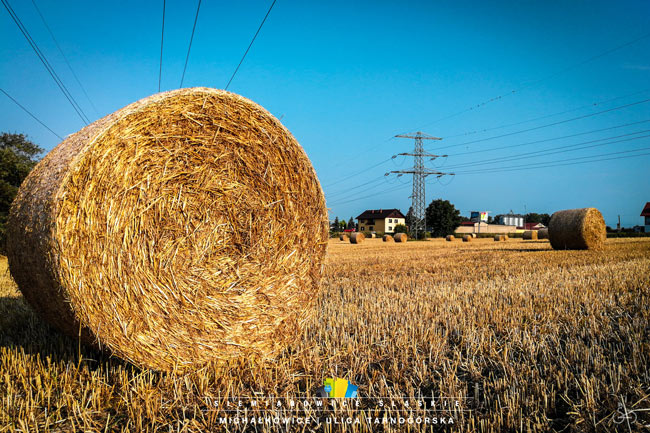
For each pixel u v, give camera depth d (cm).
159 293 390
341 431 286
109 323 365
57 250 341
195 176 417
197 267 416
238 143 443
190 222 413
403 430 285
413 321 534
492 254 1670
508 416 294
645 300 641
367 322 543
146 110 387
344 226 10088
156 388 353
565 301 655
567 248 1834
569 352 408
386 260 1462
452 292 738
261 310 450
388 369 391
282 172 474
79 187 351
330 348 431
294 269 481
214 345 419
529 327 519
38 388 342
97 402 327
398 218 9081
